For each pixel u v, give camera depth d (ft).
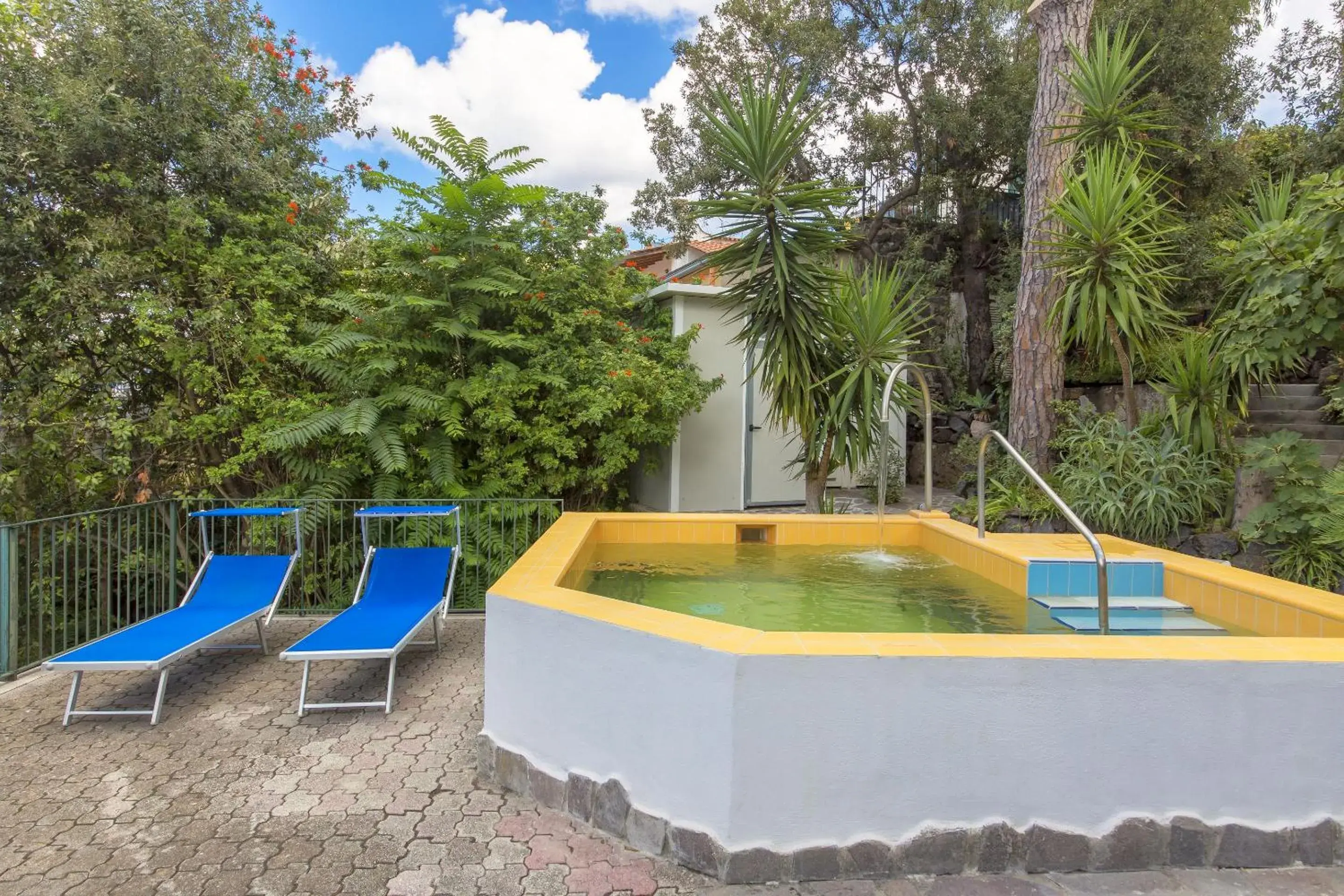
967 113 34.14
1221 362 16.89
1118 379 27.12
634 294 26.89
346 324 19.66
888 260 37.88
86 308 17.74
